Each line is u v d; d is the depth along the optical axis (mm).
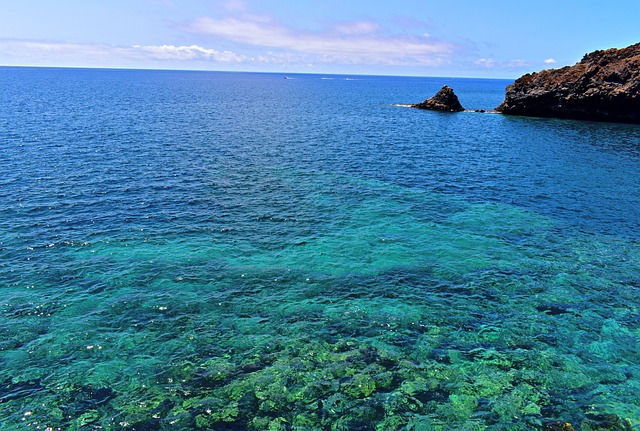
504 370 14172
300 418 11984
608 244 24750
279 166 41562
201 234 24875
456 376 13812
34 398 12461
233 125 69750
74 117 69375
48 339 15086
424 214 29266
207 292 18625
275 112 94250
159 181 34781
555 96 85562
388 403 12570
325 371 13891
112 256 21641
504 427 11789
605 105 78812
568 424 11938
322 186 35156
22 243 22500
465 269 21438
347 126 72375
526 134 65375
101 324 16078
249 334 15828
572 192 34719
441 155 48844
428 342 15602
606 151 51938
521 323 16922
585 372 14148
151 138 53562
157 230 25156
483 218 28719
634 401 12859
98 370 13711
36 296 17719
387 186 35656
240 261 21656
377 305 18016
